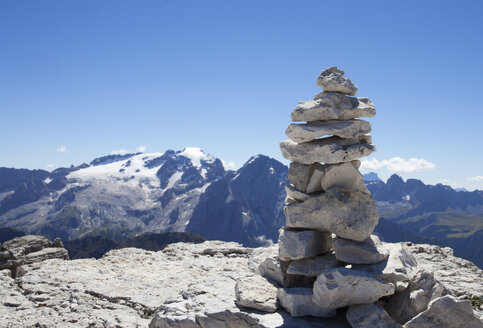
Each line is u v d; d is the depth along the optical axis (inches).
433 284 483.2
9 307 590.6
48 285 677.9
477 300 580.1
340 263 530.6
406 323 441.1
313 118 524.4
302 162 535.8
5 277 728.3
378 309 448.5
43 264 839.1
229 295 522.3
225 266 829.2
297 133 526.9
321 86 532.7
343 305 469.4
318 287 462.6
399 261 521.7
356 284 450.3
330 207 516.1
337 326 457.4
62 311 571.8
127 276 741.9
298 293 475.2
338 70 538.9
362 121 529.0
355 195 520.4
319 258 535.5
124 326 522.3
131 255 962.7
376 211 521.7
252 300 478.0
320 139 546.6
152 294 638.5
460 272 738.2
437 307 435.2
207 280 589.0
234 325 461.4
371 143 560.7
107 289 654.5
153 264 853.2
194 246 1049.5
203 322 462.0
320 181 539.2
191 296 529.3
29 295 635.5
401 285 484.7
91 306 593.0
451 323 432.1
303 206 533.6
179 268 813.2
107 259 910.4
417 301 466.3
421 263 794.2
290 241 527.8
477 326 430.3
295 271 517.3
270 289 514.6
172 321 474.0
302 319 465.4
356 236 513.7
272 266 552.4
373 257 509.0
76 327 522.9
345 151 507.5
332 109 512.1
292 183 569.9
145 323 536.7
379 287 450.6
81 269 789.9
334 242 528.1
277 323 450.3
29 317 552.4
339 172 522.6
